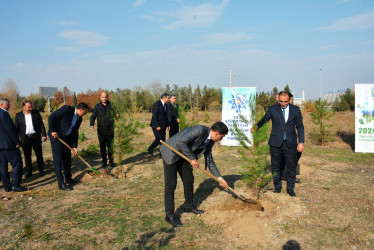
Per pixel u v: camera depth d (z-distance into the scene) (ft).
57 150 18.31
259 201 15.64
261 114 17.72
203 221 13.52
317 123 36.91
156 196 17.26
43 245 11.37
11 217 14.10
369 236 12.08
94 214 14.49
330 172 22.74
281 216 13.92
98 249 11.07
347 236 12.17
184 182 14.43
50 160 27.30
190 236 12.10
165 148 13.20
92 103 139.44
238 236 12.05
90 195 17.49
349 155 29.71
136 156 29.48
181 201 16.28
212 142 13.80
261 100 157.99
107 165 25.12
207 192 17.85
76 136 19.57
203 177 21.25
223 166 24.77
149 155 29.76
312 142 38.50
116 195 17.48
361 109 31.17
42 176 22.30
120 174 21.43
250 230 12.35
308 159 27.68
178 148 12.89
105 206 15.61
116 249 11.09
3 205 15.76
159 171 22.93
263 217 13.69
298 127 16.62
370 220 13.69
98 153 31.24
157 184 19.72
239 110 34.83
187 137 12.76
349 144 36.68
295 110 16.55
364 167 24.57
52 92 145.79
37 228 12.87
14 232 12.48
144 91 158.20
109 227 12.97
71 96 157.99
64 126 18.47
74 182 20.04
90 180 20.75
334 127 47.09
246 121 16.70
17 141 17.88
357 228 12.84
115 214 14.49
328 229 12.82
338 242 11.69
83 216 14.25
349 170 23.52
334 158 28.17
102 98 23.59
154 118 27.68
